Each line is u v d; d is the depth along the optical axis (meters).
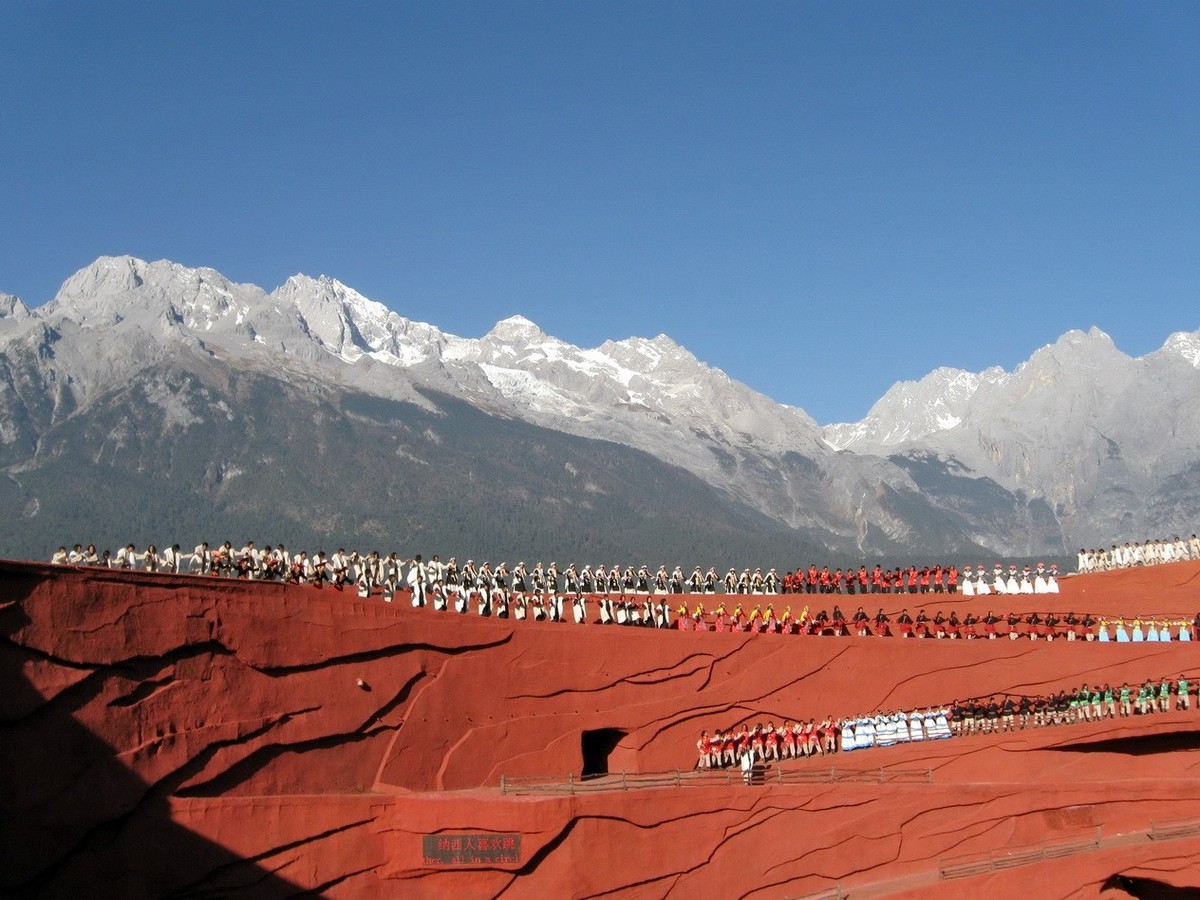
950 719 64.25
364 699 50.84
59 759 41.53
